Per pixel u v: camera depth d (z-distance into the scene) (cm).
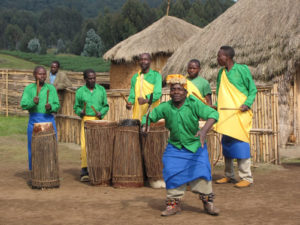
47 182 630
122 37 12300
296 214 458
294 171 767
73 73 1927
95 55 12506
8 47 17312
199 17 12925
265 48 1137
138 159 645
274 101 822
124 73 1853
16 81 1678
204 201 464
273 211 473
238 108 618
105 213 476
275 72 1091
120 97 1056
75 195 587
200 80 648
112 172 659
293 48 1064
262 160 834
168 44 1742
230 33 1261
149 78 668
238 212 471
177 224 425
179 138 453
